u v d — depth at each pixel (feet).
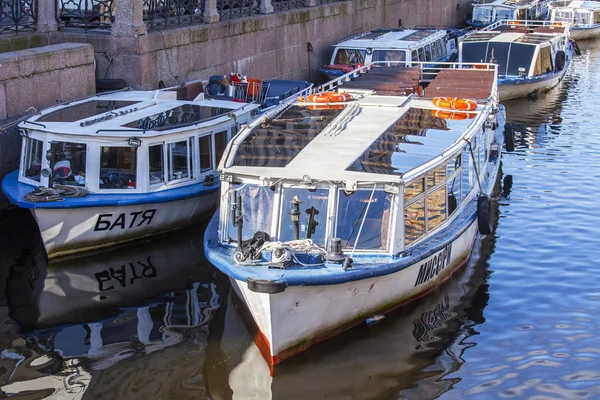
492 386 42.73
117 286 54.08
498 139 78.89
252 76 92.22
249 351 46.42
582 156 83.10
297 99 62.75
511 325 49.08
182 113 63.87
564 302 51.85
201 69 83.05
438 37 108.27
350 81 71.92
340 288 44.55
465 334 48.11
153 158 59.31
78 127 58.29
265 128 54.95
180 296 53.01
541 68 110.63
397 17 128.06
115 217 57.67
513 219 65.62
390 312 49.62
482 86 70.18
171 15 82.07
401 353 46.06
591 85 118.93
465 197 56.85
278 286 41.50
